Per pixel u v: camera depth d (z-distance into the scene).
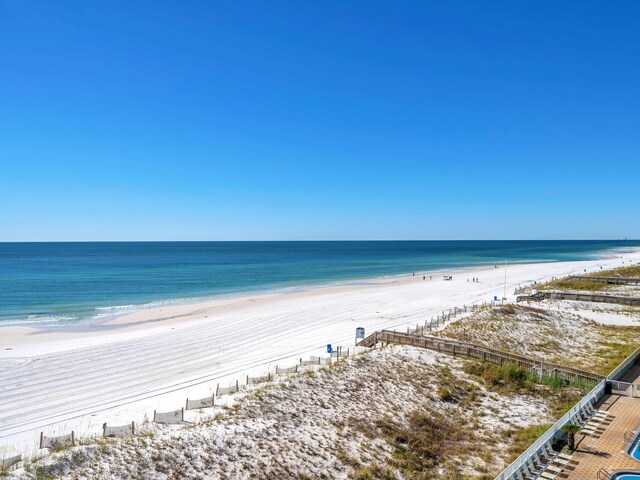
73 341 45.16
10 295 77.12
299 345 42.09
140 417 25.06
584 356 40.62
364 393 28.09
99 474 17.67
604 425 23.41
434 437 23.77
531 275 105.88
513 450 22.30
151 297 75.25
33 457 18.89
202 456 19.70
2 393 30.08
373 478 19.31
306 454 20.77
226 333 48.12
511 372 31.73
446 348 35.81
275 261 165.62
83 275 109.56
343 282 96.81
